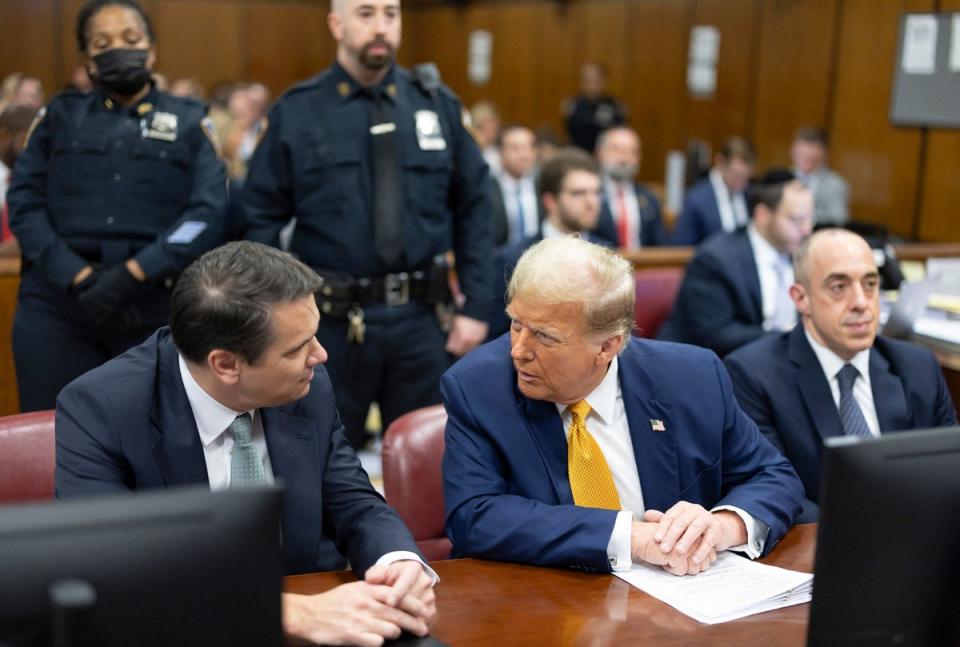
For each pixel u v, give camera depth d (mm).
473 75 12430
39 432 2004
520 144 6590
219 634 1172
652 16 9797
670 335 3975
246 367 1675
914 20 7074
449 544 2225
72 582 1020
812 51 8031
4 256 3969
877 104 7445
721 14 8977
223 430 1806
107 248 3012
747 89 8742
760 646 1591
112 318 2979
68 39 11023
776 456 2158
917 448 1348
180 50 12047
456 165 3266
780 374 2527
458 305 3436
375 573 1678
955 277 3404
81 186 3018
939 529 1363
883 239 4387
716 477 2062
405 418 2254
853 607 1359
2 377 3830
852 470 1321
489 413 2016
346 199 3100
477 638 1600
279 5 12383
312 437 1891
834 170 7867
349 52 3105
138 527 1132
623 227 6391
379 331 3133
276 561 1200
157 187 3053
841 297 2441
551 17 11148
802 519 2275
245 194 3211
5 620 1078
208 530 1160
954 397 2945
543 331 1862
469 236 3299
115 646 1122
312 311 1694
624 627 1643
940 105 6914
